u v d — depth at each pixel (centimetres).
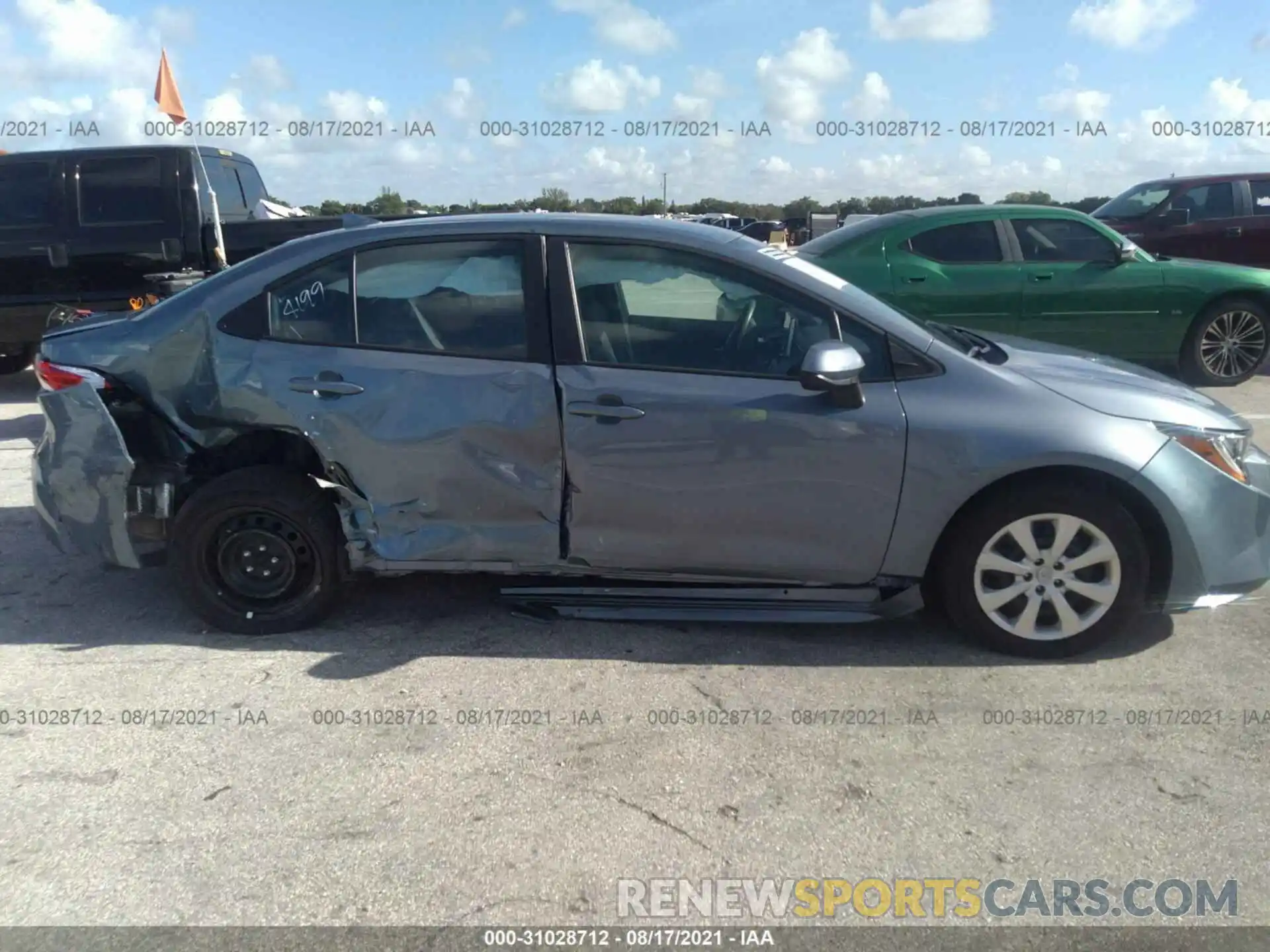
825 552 371
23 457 687
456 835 278
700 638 396
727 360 369
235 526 395
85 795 298
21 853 273
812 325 369
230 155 999
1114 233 832
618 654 383
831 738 324
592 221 382
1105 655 379
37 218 862
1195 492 355
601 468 368
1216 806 288
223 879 262
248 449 414
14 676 372
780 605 392
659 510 370
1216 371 861
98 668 378
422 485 378
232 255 886
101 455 388
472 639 398
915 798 293
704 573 382
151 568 448
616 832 279
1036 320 819
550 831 279
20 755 319
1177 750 315
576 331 372
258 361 381
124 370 388
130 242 865
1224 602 368
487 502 378
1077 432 351
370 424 374
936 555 378
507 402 369
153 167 864
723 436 360
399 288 383
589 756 315
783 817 285
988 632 374
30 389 953
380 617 418
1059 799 291
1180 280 830
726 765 310
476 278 379
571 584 418
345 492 382
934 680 361
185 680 368
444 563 386
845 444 357
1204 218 1080
